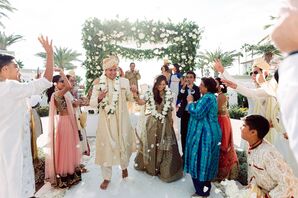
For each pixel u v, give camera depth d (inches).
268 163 89.2
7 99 95.8
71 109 165.3
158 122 173.8
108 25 292.0
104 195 151.1
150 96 176.9
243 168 166.2
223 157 162.6
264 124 93.7
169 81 277.3
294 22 19.7
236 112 571.2
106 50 302.0
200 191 146.9
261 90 129.3
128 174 182.7
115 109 164.6
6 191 98.3
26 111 107.5
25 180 104.1
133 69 353.1
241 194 99.4
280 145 124.1
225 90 168.7
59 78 166.1
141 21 292.4
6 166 97.7
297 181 87.7
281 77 20.5
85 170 189.6
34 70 592.7
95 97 163.9
